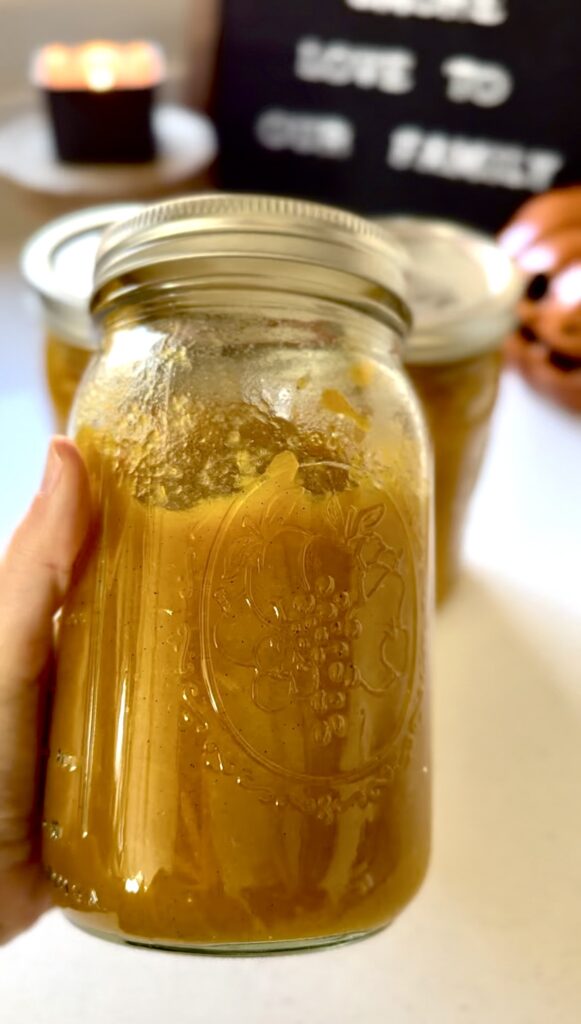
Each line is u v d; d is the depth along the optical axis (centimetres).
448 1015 29
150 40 63
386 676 26
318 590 25
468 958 30
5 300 58
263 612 24
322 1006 29
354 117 56
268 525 24
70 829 25
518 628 39
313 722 24
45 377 36
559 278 45
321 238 25
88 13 62
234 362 25
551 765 34
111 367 26
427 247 39
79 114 54
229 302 25
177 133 59
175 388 25
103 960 30
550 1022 28
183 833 24
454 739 35
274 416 25
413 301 35
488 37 51
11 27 61
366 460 26
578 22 48
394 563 26
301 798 24
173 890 24
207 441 25
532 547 42
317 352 26
